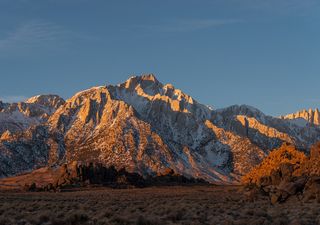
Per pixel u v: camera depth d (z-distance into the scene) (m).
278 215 40.59
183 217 39.38
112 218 35.22
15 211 44.88
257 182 85.19
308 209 46.88
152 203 60.31
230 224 35.16
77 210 46.22
